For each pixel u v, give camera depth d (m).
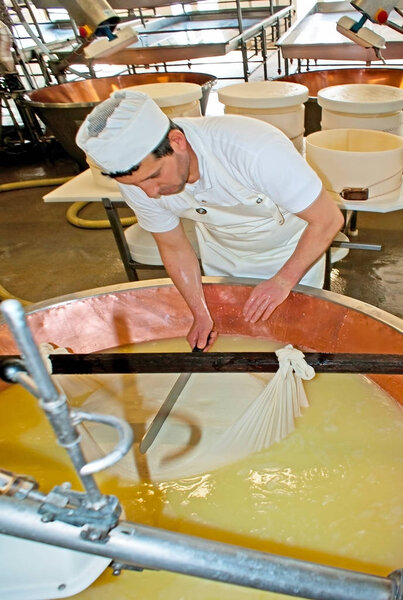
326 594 0.61
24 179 4.92
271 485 1.21
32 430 1.43
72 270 3.27
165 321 1.71
